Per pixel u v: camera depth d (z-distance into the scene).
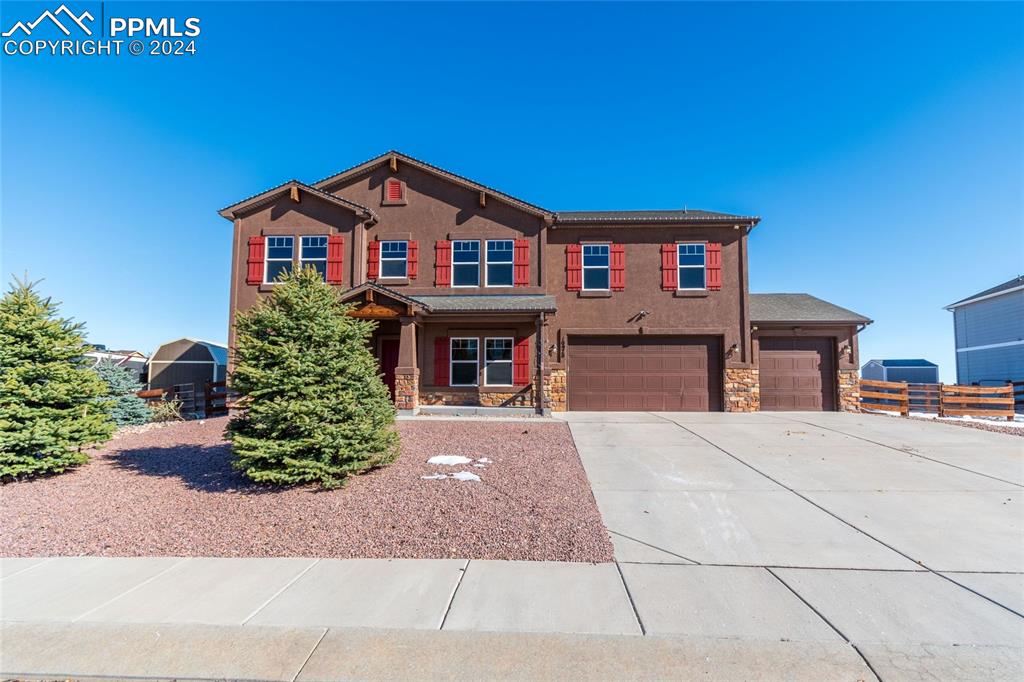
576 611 3.69
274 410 6.62
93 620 3.56
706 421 13.04
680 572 4.37
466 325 15.62
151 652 3.20
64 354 7.91
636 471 7.79
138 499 6.37
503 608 3.73
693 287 16.05
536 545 4.91
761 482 7.21
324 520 5.57
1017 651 3.19
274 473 6.59
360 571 4.36
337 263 15.87
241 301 15.91
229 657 3.15
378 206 16.39
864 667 3.03
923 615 3.63
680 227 16.16
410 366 14.16
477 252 16.19
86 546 4.91
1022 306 21.58
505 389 15.38
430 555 4.70
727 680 2.92
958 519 5.68
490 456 8.63
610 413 15.03
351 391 7.08
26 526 5.44
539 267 15.98
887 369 25.36
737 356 15.67
